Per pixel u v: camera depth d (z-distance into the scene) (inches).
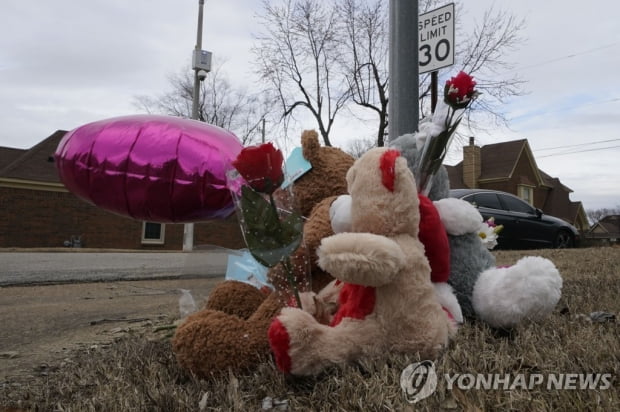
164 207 90.2
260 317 73.9
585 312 105.7
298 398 62.0
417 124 128.4
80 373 86.1
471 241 85.2
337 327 66.5
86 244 719.7
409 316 65.7
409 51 129.3
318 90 618.2
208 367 71.1
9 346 122.7
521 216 410.9
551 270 79.8
